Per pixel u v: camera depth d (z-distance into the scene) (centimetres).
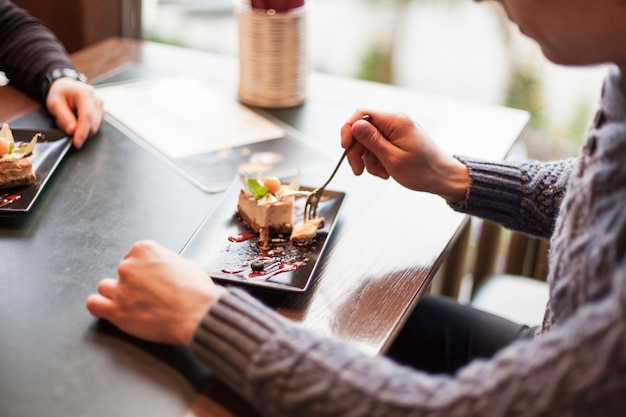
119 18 144
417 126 86
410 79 151
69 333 70
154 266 69
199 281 69
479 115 113
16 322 70
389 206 90
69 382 65
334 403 61
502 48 142
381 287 78
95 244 80
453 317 93
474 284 121
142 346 69
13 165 84
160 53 126
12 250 78
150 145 98
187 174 93
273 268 77
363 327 73
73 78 104
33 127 99
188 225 84
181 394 65
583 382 55
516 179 87
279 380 62
